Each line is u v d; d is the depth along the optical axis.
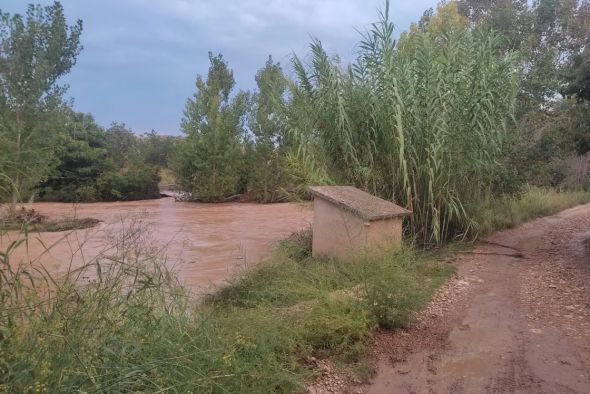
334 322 5.22
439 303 7.06
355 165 11.36
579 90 10.77
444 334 5.85
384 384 4.60
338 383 4.54
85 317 3.38
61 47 19.78
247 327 4.59
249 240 13.66
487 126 11.31
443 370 4.90
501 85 11.75
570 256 10.78
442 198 11.11
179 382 3.31
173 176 31.19
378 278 5.93
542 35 20.17
